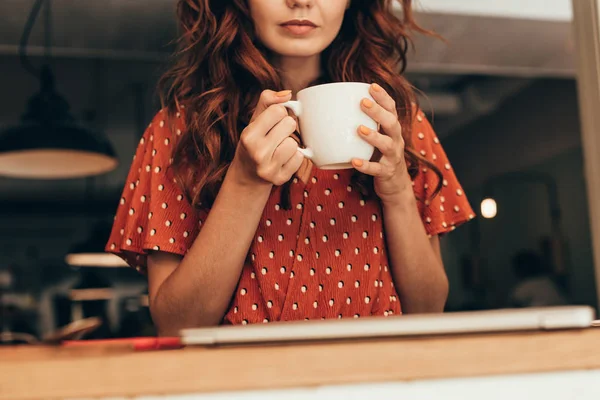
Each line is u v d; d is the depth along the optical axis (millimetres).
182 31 1094
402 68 1116
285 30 889
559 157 5238
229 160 957
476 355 436
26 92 5086
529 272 5301
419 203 1064
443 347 434
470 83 5320
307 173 956
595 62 1006
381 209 970
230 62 1007
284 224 939
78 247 4355
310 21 882
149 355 414
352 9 1064
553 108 5211
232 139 953
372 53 1058
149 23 3545
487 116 5836
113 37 3738
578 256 5207
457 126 6043
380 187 878
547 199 5371
